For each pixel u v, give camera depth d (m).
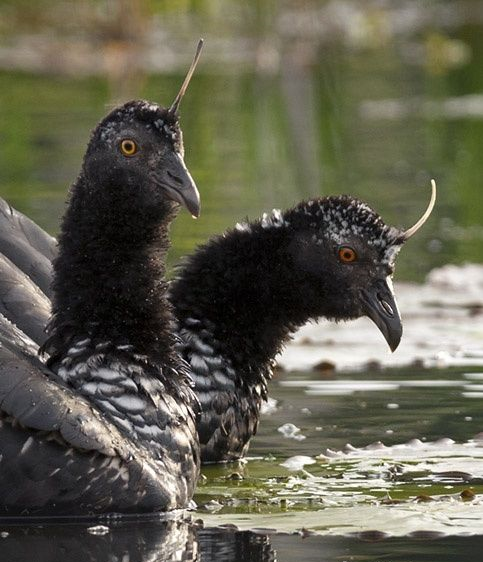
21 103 28.31
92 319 10.75
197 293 12.25
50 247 12.74
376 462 11.77
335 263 12.41
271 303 12.34
